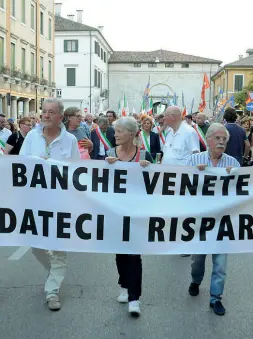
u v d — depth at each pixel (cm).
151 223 495
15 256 681
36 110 4069
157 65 7944
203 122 1103
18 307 494
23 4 3834
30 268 624
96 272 610
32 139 514
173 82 7944
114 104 7994
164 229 496
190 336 432
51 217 497
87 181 495
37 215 499
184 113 2416
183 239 498
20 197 499
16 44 3647
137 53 8156
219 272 489
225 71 7094
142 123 953
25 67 3897
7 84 3450
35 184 498
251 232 502
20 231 501
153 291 543
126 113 3625
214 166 506
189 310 491
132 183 495
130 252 493
